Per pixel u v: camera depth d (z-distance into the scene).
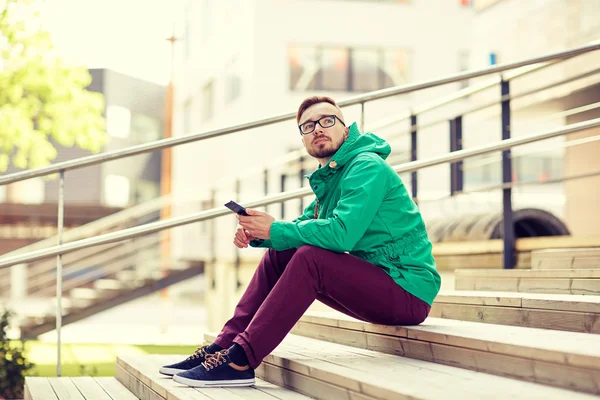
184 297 18.97
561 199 13.69
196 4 19.25
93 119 10.83
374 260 2.93
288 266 2.78
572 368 2.12
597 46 4.05
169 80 15.01
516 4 8.62
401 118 5.48
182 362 3.05
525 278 3.74
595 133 7.91
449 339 2.63
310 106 3.09
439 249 5.53
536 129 15.69
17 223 15.02
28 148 10.75
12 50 10.05
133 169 18.47
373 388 2.22
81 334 10.35
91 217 15.22
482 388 2.14
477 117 8.64
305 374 2.66
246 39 15.70
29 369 5.22
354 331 3.27
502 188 4.47
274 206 14.07
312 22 15.78
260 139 15.27
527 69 4.26
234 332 2.97
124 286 10.02
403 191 2.96
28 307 12.50
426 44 16.31
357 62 15.98
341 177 3.02
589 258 3.72
